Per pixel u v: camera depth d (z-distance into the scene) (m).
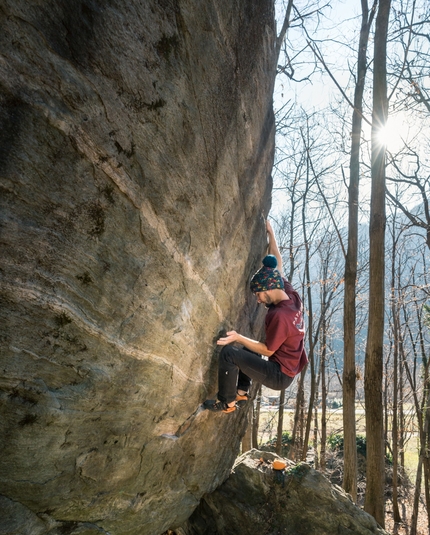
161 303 2.59
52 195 1.73
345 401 6.94
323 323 13.28
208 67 2.43
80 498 2.63
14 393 1.93
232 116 2.88
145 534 3.68
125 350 2.42
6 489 2.16
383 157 6.41
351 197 7.42
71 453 2.38
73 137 1.71
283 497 4.91
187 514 4.42
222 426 4.36
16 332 1.82
